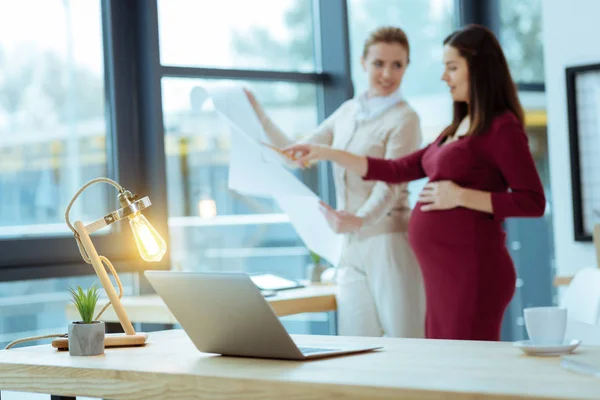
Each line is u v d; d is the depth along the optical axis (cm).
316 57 533
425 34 574
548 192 611
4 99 426
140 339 227
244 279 182
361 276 389
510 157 318
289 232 513
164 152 461
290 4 522
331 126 420
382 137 390
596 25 532
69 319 410
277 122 514
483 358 180
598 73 532
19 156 429
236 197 495
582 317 259
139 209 238
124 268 448
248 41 504
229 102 402
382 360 182
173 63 473
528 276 605
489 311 327
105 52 457
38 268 423
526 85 603
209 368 181
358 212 384
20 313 421
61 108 443
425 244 334
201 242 482
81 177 448
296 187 379
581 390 140
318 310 388
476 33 327
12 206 425
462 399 143
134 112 462
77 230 236
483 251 325
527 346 180
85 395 192
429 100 573
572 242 545
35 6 437
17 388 204
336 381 157
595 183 535
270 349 190
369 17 548
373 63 395
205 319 197
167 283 199
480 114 323
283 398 161
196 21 483
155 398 180
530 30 608
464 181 327
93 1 454
